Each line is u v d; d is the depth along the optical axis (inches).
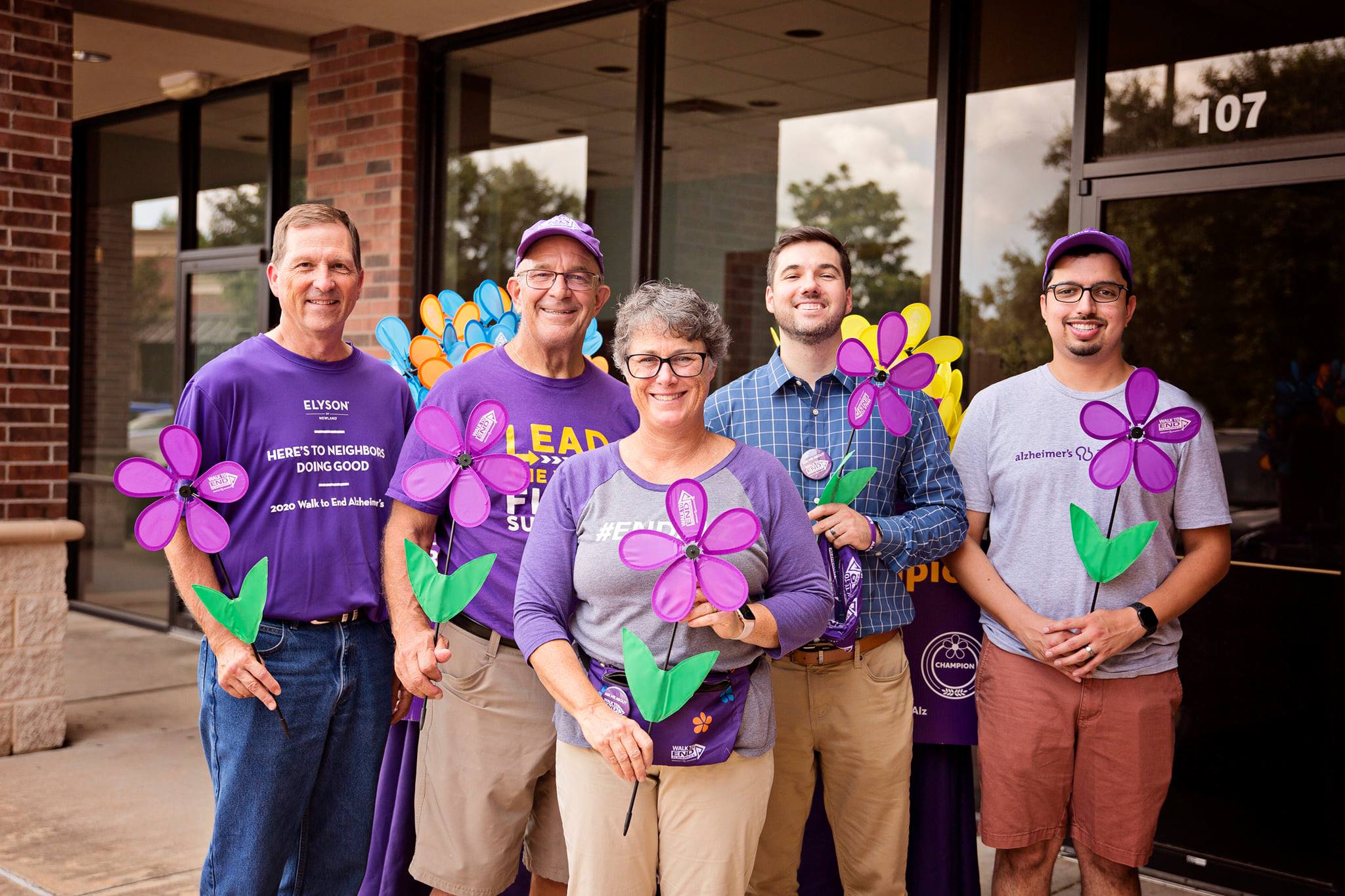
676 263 196.1
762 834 109.6
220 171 280.5
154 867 144.6
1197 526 104.7
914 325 124.5
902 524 104.2
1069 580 104.6
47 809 164.2
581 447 100.7
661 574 77.2
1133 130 151.9
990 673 109.7
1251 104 143.1
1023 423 107.9
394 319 136.8
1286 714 144.3
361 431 101.6
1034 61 160.1
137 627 293.4
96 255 311.7
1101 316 104.8
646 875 85.4
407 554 89.3
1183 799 149.6
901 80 170.7
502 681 99.0
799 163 181.3
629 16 199.6
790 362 110.9
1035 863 109.7
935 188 166.9
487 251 222.4
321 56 239.6
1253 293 147.6
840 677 106.6
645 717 77.5
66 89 189.8
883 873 109.1
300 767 97.8
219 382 95.8
